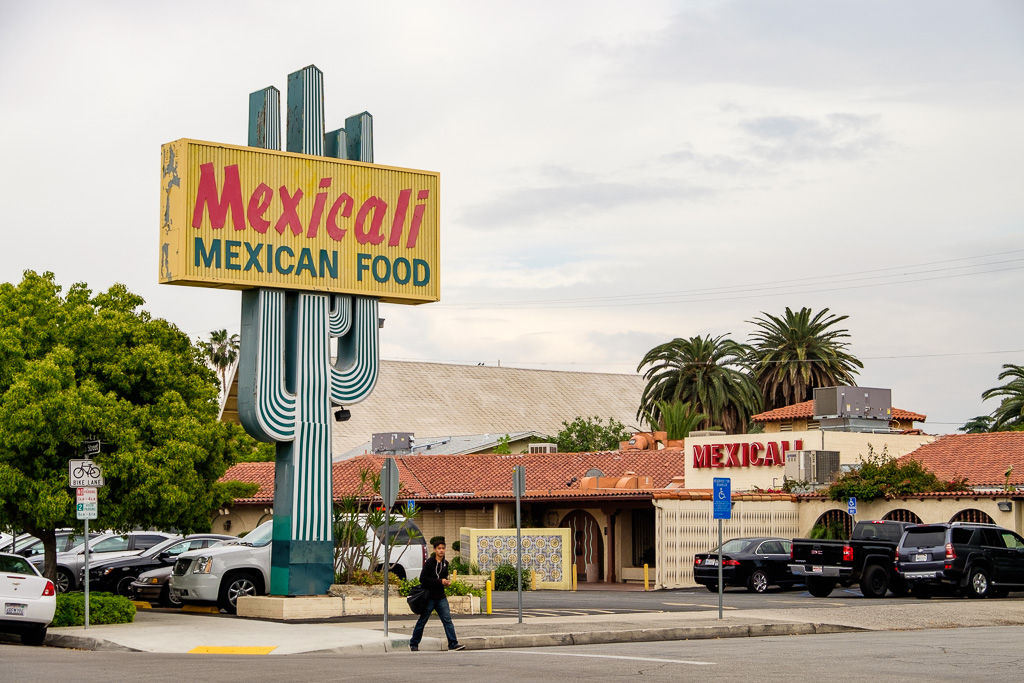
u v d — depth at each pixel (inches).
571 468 1822.1
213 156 906.1
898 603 1073.5
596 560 1610.5
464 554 1536.7
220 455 998.4
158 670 563.2
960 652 642.2
